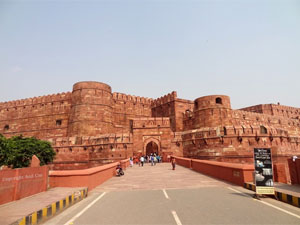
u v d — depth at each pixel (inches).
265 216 213.8
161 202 283.4
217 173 516.7
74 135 1381.6
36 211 213.6
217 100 1424.7
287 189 309.3
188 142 1255.5
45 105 1740.9
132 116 1818.4
